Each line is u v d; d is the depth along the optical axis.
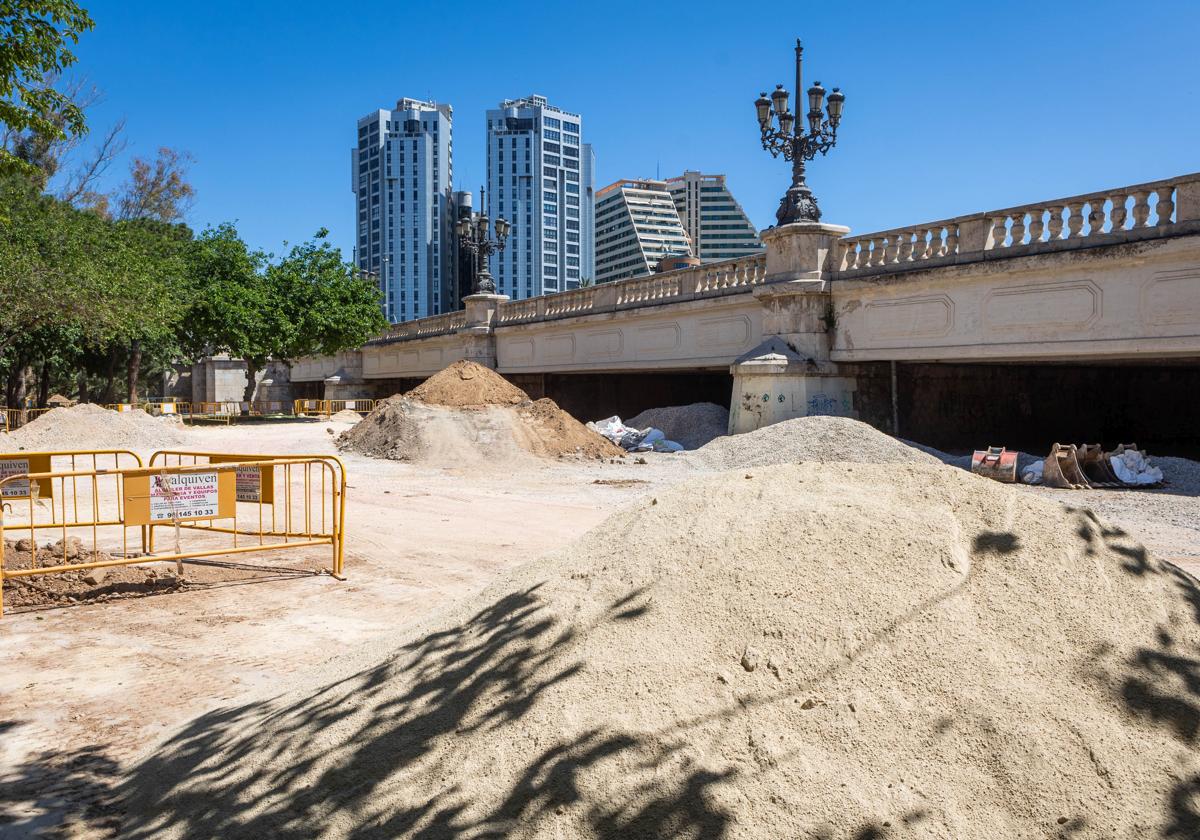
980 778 3.02
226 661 5.96
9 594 7.63
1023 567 3.91
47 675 5.67
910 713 3.24
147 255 35.62
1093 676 3.41
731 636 3.65
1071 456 15.13
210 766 3.82
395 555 9.80
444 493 15.52
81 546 9.91
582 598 4.15
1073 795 2.95
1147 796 2.95
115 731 4.73
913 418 23.06
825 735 3.16
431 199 163.50
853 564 3.92
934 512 4.26
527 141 168.50
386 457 21.52
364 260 170.88
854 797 2.92
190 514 8.41
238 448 23.16
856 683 3.35
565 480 17.64
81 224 32.31
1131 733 3.18
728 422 25.61
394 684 4.02
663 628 3.76
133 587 8.02
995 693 3.30
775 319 22.55
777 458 17.70
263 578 8.59
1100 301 16.45
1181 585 4.02
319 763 3.55
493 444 21.16
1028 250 17.53
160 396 67.94
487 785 3.14
